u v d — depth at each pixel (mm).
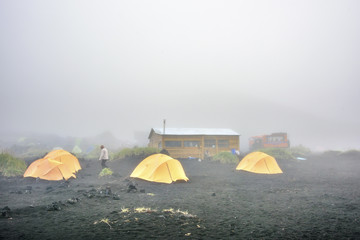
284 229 5609
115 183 11906
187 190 10547
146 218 6270
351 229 5648
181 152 24953
